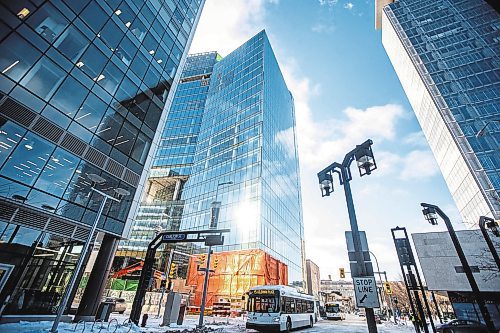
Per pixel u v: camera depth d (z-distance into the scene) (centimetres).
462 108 5331
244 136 5909
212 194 5603
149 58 2380
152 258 1856
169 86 2616
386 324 3516
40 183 1451
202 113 8556
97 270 1714
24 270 1347
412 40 7106
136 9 2283
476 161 4666
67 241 1572
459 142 4978
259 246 4025
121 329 1379
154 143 2298
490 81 5403
